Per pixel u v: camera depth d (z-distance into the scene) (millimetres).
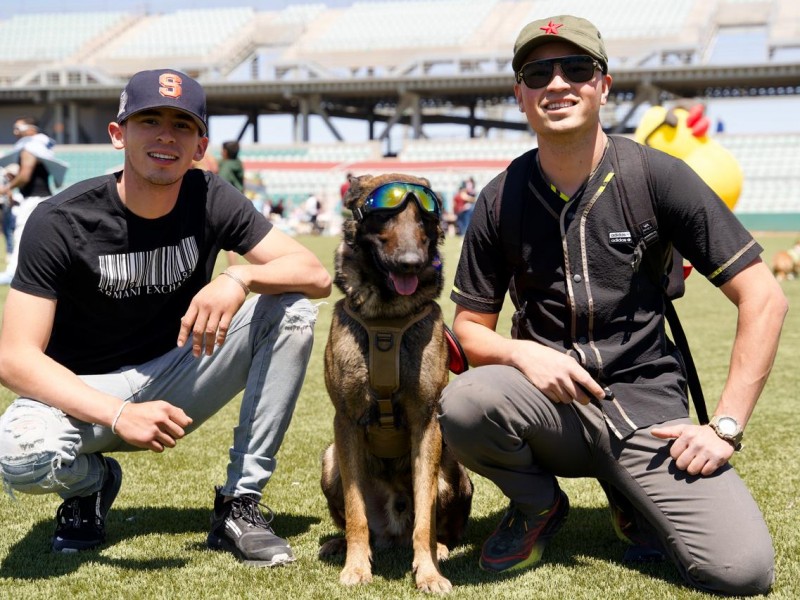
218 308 3102
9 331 2967
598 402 3002
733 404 2891
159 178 3018
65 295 3152
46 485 2998
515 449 3016
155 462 4562
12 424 2938
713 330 9016
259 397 3318
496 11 43469
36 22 48250
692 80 36281
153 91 2955
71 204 3049
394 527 3598
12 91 42094
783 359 7395
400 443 3436
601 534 3518
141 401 3312
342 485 3432
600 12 40969
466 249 3250
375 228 3330
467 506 3547
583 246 2980
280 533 3594
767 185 32656
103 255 3098
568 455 3125
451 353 3525
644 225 2953
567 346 3082
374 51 42188
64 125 43562
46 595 2840
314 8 47531
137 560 3203
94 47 46094
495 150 37781
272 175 37031
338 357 3326
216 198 3357
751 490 3900
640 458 2947
